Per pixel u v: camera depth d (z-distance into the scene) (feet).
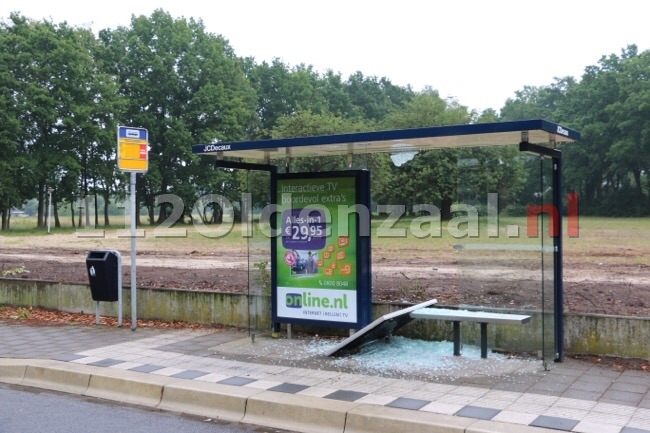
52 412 21.68
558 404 19.58
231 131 196.54
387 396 20.85
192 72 195.21
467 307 27.55
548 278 24.68
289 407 20.13
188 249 75.56
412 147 27.25
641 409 18.95
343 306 28.45
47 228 157.38
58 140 168.14
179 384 22.88
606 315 25.11
